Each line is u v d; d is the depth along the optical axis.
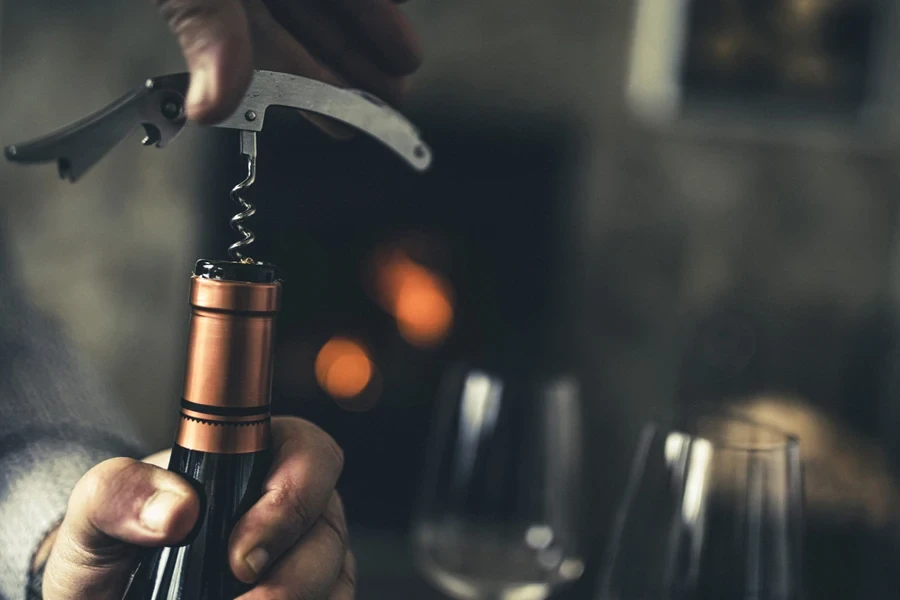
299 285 2.03
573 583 1.00
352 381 2.05
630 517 0.50
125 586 0.42
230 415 0.35
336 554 0.42
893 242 1.90
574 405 0.71
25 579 0.60
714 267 1.91
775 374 1.93
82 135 0.33
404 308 2.04
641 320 1.93
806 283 1.92
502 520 0.68
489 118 1.88
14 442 0.73
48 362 0.84
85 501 0.39
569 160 1.91
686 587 0.47
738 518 0.48
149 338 1.84
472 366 0.72
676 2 1.82
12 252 0.94
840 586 1.67
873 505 1.75
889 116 1.86
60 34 1.78
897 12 1.82
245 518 0.39
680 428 0.51
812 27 1.83
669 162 1.88
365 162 1.99
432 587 1.70
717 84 1.85
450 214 2.01
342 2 0.42
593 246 1.92
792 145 1.88
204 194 1.85
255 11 0.41
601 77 1.85
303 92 0.37
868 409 1.94
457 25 1.83
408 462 2.06
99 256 1.82
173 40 1.79
